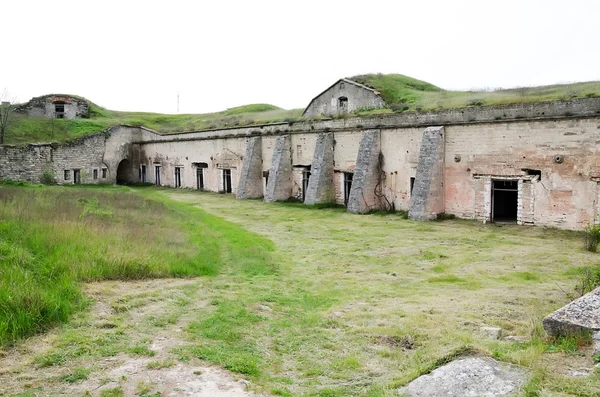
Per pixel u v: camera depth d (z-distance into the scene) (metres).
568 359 6.25
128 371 6.22
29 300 7.74
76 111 46.31
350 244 16.83
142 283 10.41
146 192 36.94
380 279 12.27
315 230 19.72
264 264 13.29
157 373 6.19
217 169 36.28
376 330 8.20
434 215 21.55
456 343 7.34
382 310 9.43
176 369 6.31
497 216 22.48
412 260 14.39
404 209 23.56
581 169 17.47
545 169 18.45
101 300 8.98
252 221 22.27
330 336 8.05
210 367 6.43
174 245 13.70
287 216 23.80
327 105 36.72
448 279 12.13
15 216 14.16
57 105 45.41
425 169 21.47
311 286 11.52
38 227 12.75
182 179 39.94
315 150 27.44
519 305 9.66
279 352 7.36
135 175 44.25
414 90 34.47
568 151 17.78
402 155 23.50
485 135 20.17
